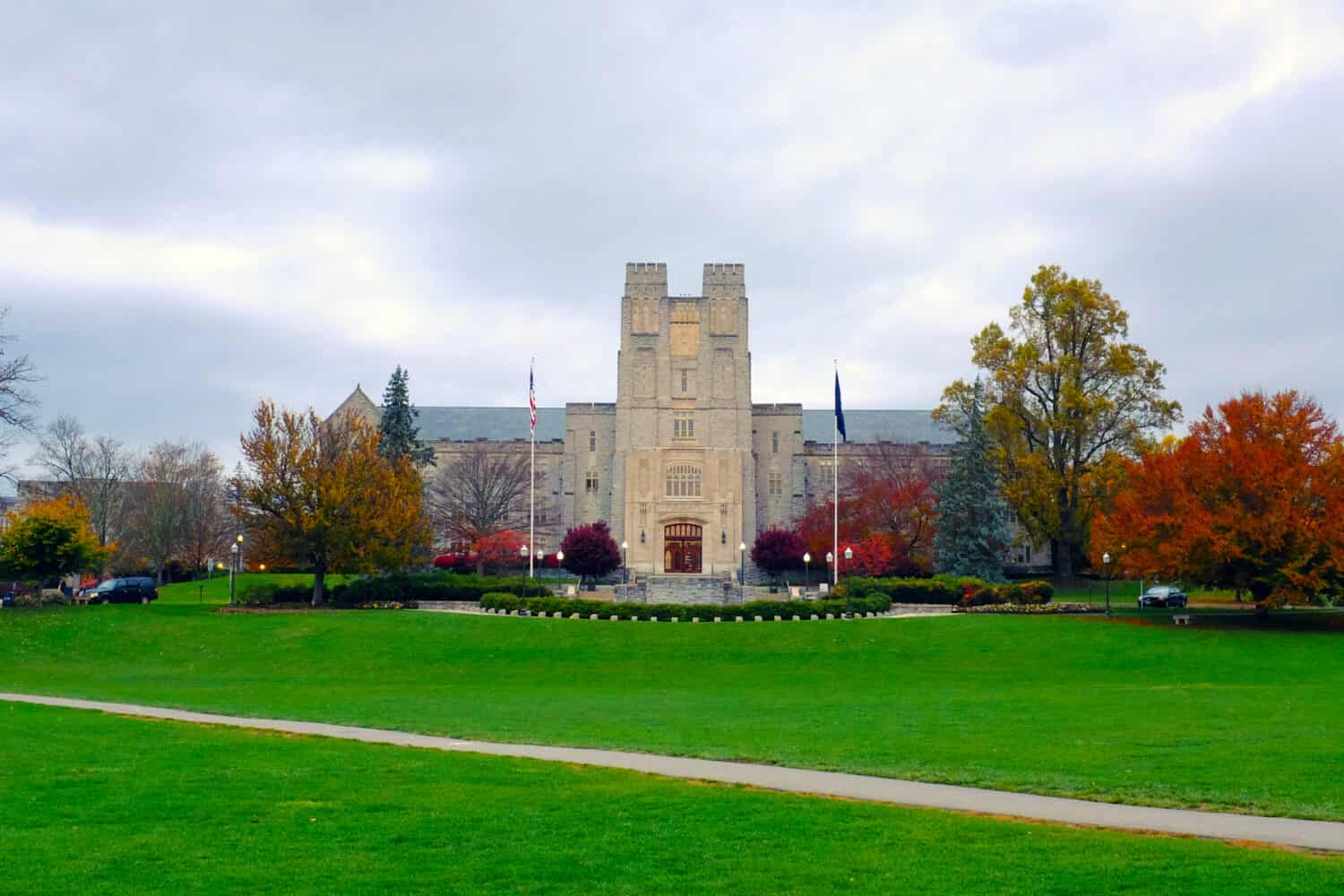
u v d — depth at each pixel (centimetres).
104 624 6419
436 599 7812
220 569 11750
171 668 5425
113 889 1437
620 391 11431
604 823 1761
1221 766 2281
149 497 11062
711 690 4488
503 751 2531
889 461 11012
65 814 1820
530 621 6562
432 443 12369
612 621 6669
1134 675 4866
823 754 2481
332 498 7256
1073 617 6481
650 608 6888
